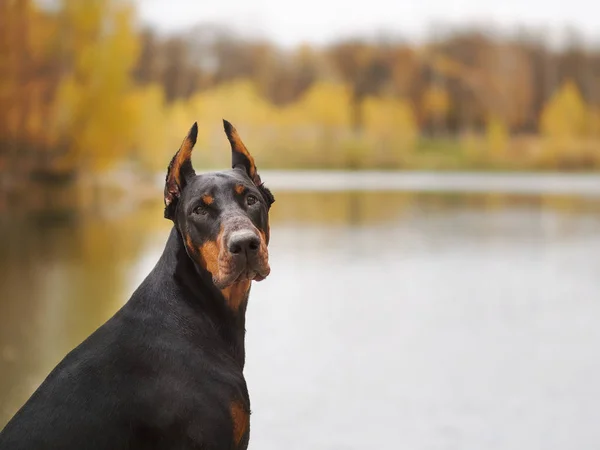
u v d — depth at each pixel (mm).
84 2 28219
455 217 23141
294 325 8945
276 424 5793
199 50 64062
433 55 71875
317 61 70188
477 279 12234
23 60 27422
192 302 3219
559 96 70125
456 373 7059
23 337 7582
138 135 34781
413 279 12219
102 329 3174
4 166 26875
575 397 6422
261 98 66875
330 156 66438
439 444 5418
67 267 11883
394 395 6465
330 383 6762
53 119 27922
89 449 2900
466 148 69188
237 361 3285
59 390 2998
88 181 28375
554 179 50250
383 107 70062
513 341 8273
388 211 25016
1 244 14539
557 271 13102
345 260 14258
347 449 5297
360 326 8922
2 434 2971
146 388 3008
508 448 5355
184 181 3336
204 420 3008
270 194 3463
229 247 3074
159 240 15562
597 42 70812
